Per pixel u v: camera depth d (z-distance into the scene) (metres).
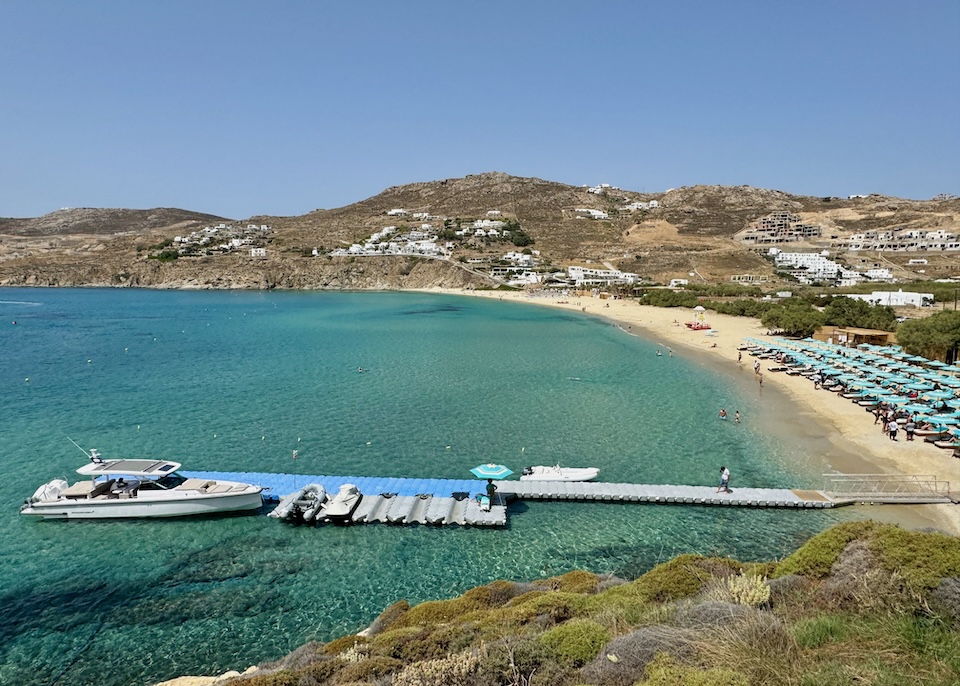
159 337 94.75
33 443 40.59
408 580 24.48
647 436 42.50
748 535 28.23
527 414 48.09
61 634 21.05
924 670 8.77
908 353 67.69
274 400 52.28
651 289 163.12
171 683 17.92
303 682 12.46
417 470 36.03
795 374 63.59
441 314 138.25
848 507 30.83
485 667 10.68
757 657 9.27
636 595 15.35
